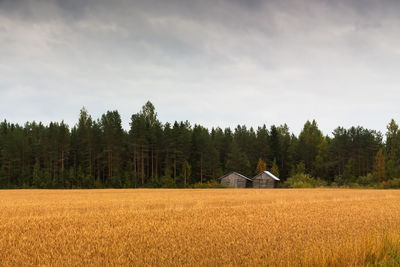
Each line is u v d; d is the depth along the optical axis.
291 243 11.91
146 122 108.31
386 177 89.00
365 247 10.60
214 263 9.46
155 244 11.62
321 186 86.62
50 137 97.69
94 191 59.62
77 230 14.20
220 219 17.31
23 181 90.19
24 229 14.36
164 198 37.34
